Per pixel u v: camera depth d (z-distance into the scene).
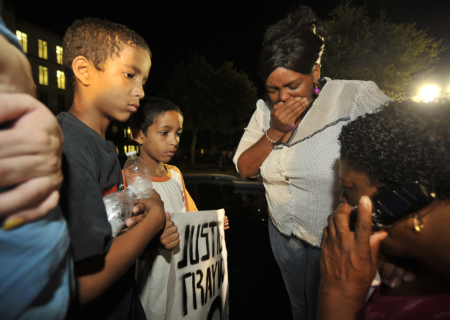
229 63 24.48
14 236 0.35
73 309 0.65
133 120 1.74
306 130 1.41
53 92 29.20
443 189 0.53
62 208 0.65
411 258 0.68
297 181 1.44
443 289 0.62
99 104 1.02
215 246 1.63
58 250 0.41
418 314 0.58
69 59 1.01
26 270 0.36
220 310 1.62
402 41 13.34
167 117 1.70
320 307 0.69
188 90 24.41
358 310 0.65
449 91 0.67
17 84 0.36
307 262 1.53
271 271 3.56
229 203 8.92
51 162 0.37
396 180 0.58
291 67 1.22
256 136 1.77
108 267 0.72
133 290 1.05
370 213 0.60
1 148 0.32
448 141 0.53
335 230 0.68
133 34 1.08
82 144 0.83
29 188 0.34
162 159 1.75
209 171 22.83
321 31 1.43
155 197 1.12
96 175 0.85
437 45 13.77
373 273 0.65
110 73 1.00
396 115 0.63
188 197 2.02
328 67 13.83
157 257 1.27
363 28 13.66
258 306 2.73
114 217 0.93
